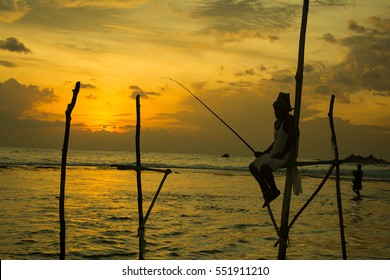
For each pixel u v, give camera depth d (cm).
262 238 1341
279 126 695
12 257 1048
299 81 697
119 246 1188
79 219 1574
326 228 1550
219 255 1128
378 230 1536
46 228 1387
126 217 1652
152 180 3575
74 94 827
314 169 6056
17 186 2655
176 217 1691
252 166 705
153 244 1223
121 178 3709
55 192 2398
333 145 796
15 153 8738
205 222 1598
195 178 3984
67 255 1081
